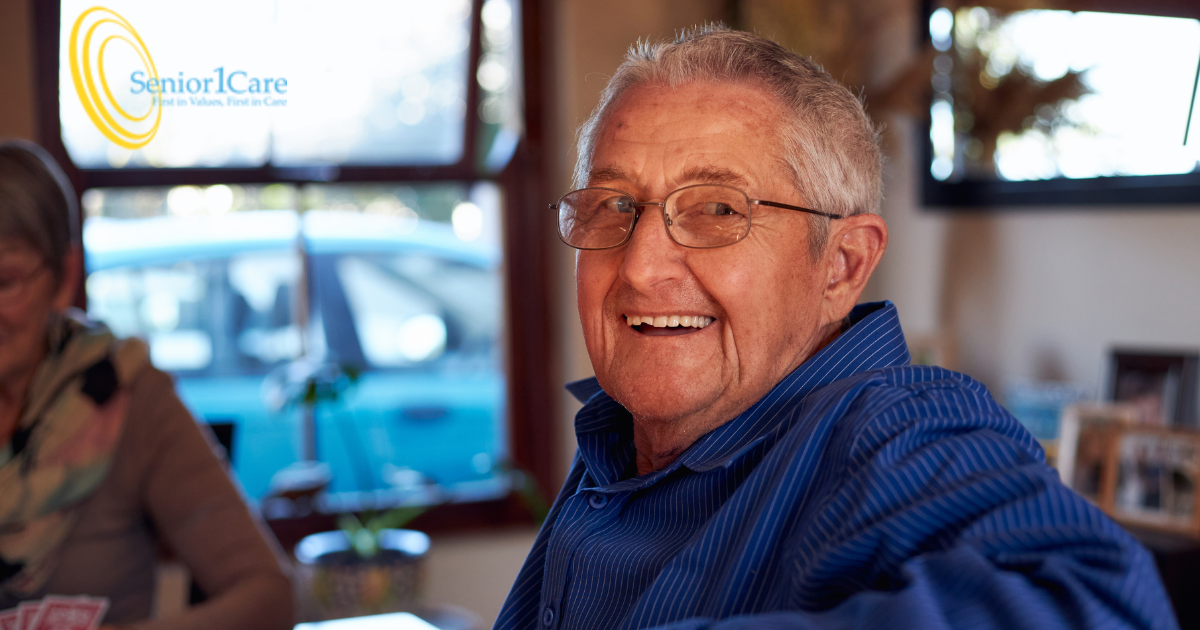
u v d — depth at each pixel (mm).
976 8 2371
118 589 1430
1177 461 1780
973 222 2508
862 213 905
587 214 885
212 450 1536
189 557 1449
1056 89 2186
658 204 839
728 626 543
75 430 1390
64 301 1402
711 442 832
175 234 2939
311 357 3078
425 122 3055
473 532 3139
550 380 3197
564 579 878
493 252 3213
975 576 500
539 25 3070
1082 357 2188
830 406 710
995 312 2441
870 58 2754
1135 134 2002
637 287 829
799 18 2645
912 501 582
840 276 920
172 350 2969
